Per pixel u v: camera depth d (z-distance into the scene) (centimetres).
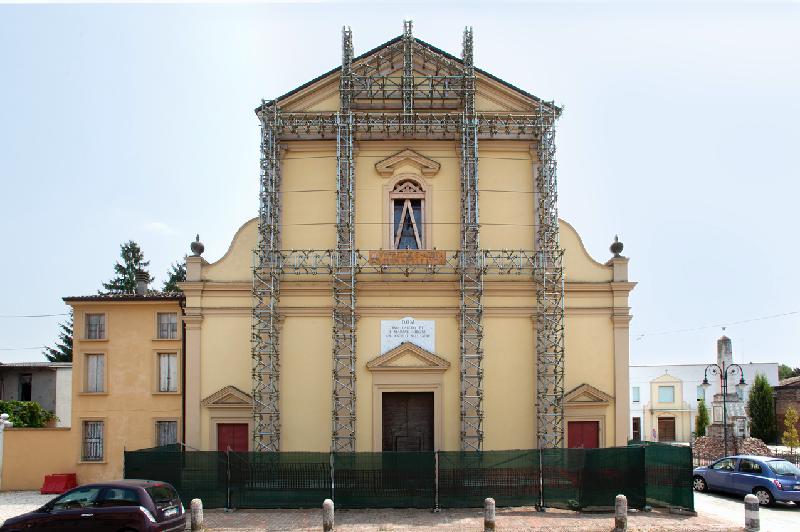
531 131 2586
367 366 2452
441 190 2584
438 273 2502
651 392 6309
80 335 2806
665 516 1930
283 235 2555
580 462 1994
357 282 2473
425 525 1827
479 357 2409
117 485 1608
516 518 1895
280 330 2481
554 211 2531
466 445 2395
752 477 2264
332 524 1736
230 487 2048
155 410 2747
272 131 2527
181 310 2800
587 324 2530
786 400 5306
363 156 2603
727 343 3947
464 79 2539
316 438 2438
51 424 3869
